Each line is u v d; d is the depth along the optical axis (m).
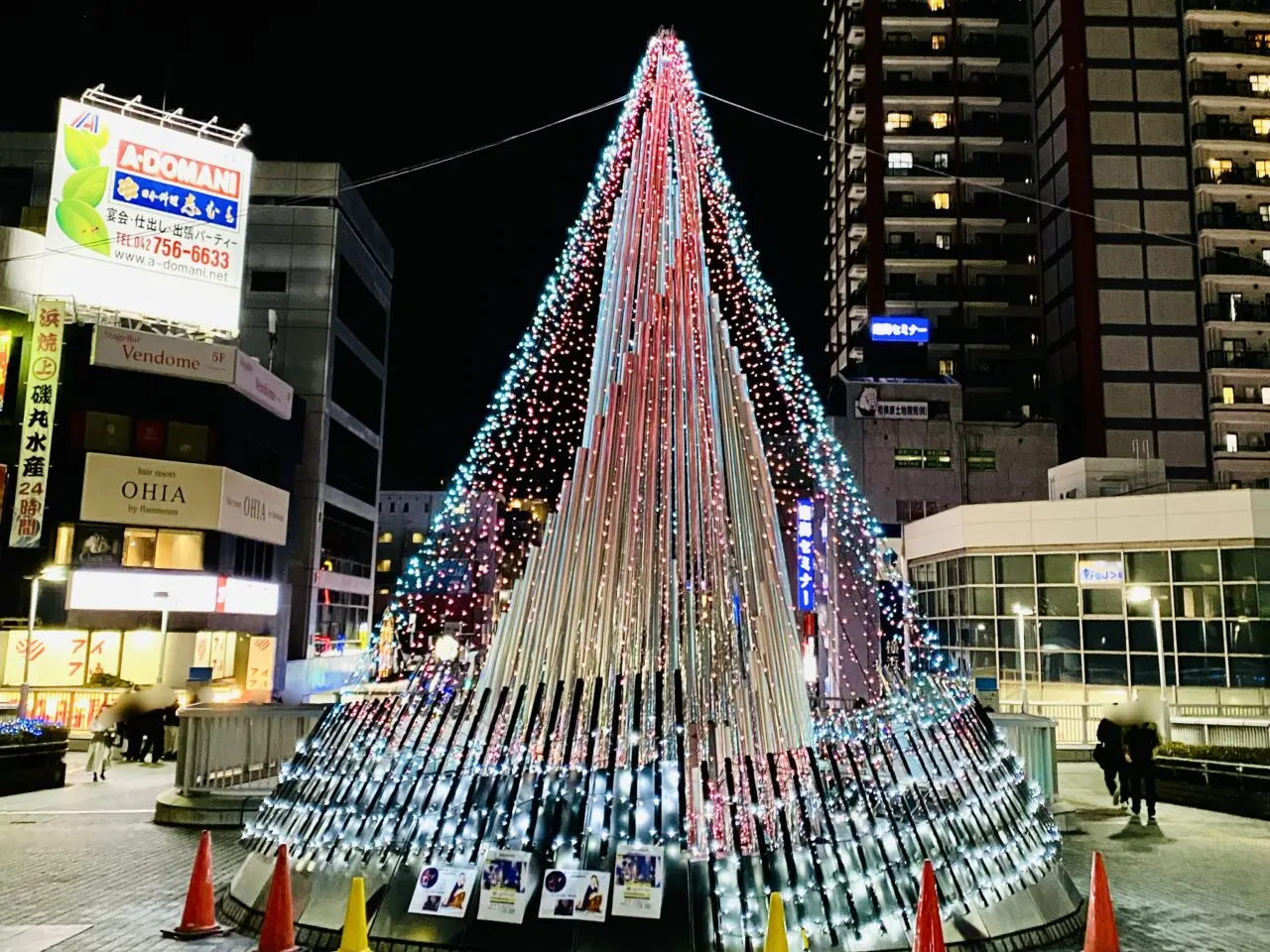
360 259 48.41
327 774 8.57
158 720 20.53
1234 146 57.25
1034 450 52.03
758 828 7.44
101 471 29.48
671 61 9.20
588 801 7.55
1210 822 14.50
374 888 7.57
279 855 7.41
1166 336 56.19
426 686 8.78
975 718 9.45
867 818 7.61
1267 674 29.17
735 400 8.58
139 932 8.09
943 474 51.56
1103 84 58.44
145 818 13.98
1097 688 31.94
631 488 8.16
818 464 20.69
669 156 8.93
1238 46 57.84
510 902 7.24
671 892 7.18
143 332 30.67
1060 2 59.78
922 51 63.97
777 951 6.43
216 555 31.53
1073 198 57.50
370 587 51.91
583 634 8.02
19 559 29.14
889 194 63.28
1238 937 8.36
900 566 40.41
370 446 51.56
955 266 62.97
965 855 7.91
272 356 41.22
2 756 16.08
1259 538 29.97
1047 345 61.03
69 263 31.38
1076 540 33.25
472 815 7.65
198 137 34.16
